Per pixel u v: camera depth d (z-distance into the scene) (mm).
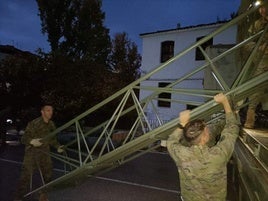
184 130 3338
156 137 4359
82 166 5305
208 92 4109
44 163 6723
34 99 21656
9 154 13516
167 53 24094
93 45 32969
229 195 7059
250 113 6207
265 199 3127
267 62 4695
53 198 7875
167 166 11992
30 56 20828
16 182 9117
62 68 20172
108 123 5262
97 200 7789
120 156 5059
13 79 20984
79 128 5734
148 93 24672
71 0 32406
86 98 20781
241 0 6027
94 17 32906
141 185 9266
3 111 12289
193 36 22469
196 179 3264
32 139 6375
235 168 5957
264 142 4242
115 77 22422
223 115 4293
